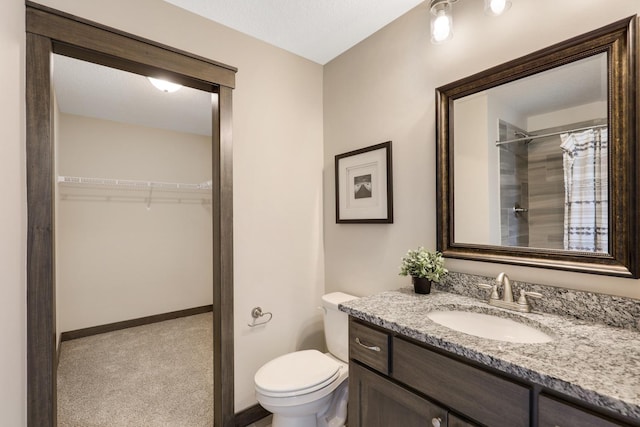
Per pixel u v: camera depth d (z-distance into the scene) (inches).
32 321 48.1
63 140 125.6
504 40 53.4
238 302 73.9
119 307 137.6
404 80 69.6
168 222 152.7
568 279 46.2
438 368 39.8
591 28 44.1
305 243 87.4
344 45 81.6
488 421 34.7
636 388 27.0
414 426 42.8
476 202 56.8
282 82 82.4
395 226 71.9
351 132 82.7
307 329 87.6
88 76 93.9
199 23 67.9
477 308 51.1
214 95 72.9
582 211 44.8
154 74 64.6
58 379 93.4
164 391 87.1
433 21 54.7
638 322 39.5
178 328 138.7
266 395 58.8
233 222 72.8
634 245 39.9
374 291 77.0
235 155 73.5
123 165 140.4
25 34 48.3
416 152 67.3
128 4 58.9
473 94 57.3
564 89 46.5
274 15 68.7
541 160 48.9
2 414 39.8
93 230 132.0
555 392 30.4
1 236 39.8
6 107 41.8
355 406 52.1
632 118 40.1
